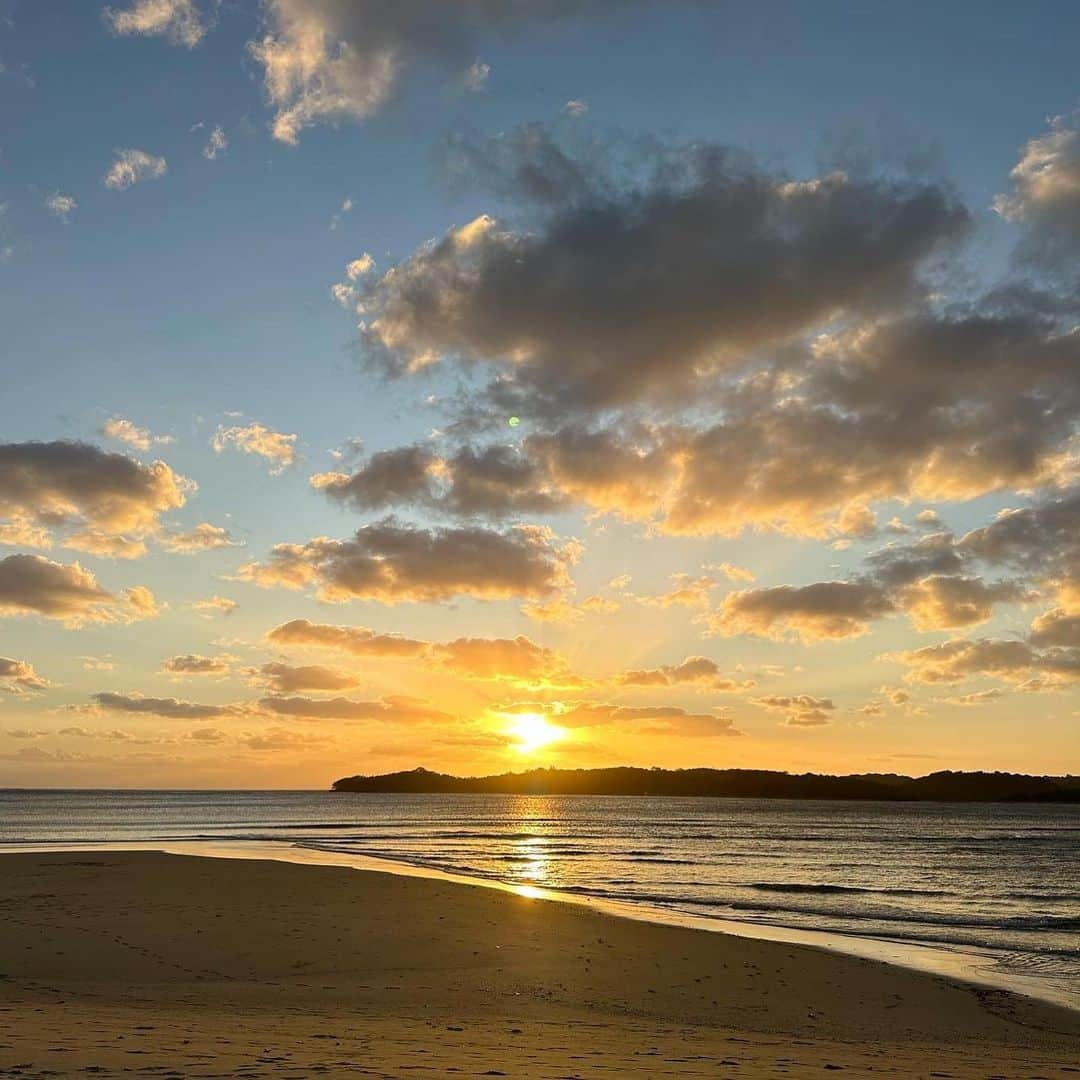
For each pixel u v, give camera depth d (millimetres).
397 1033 15211
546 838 111562
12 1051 11242
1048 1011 23359
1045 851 95750
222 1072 10188
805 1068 13781
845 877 64750
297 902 34469
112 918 29781
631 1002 21500
